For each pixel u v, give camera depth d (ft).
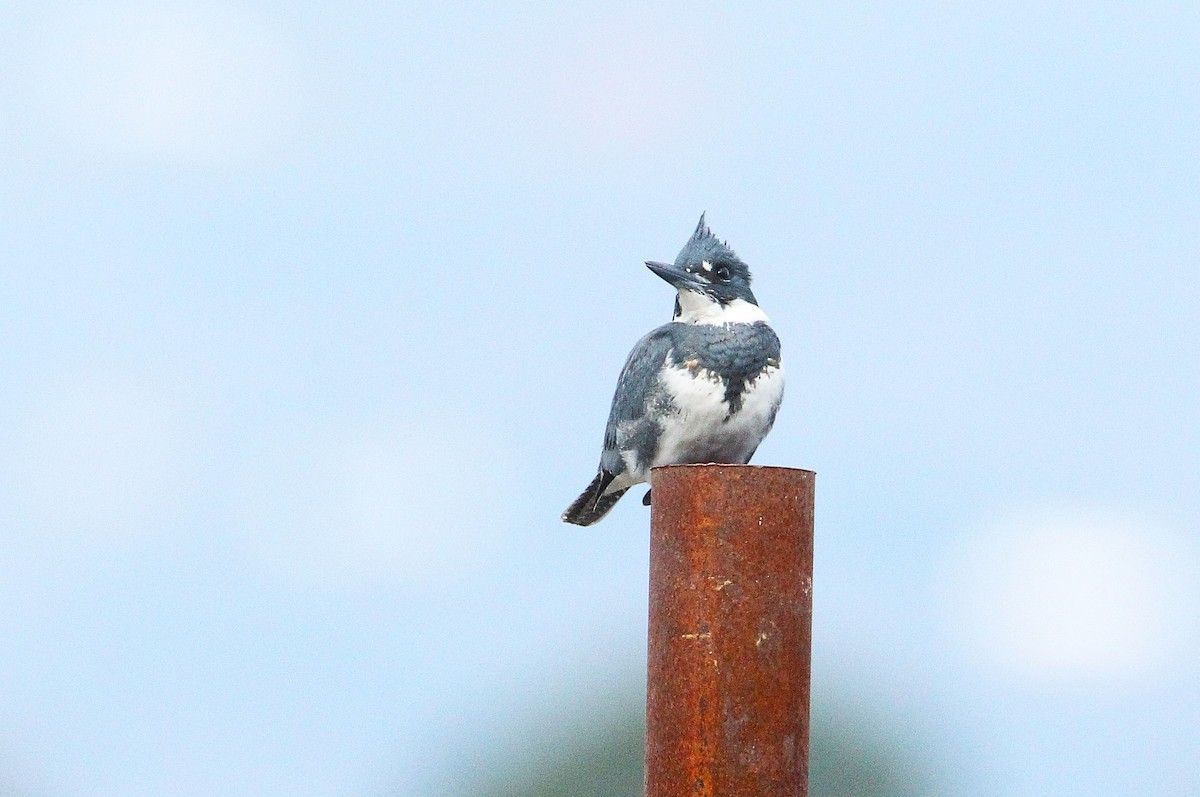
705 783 34.14
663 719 34.76
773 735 34.32
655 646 35.19
